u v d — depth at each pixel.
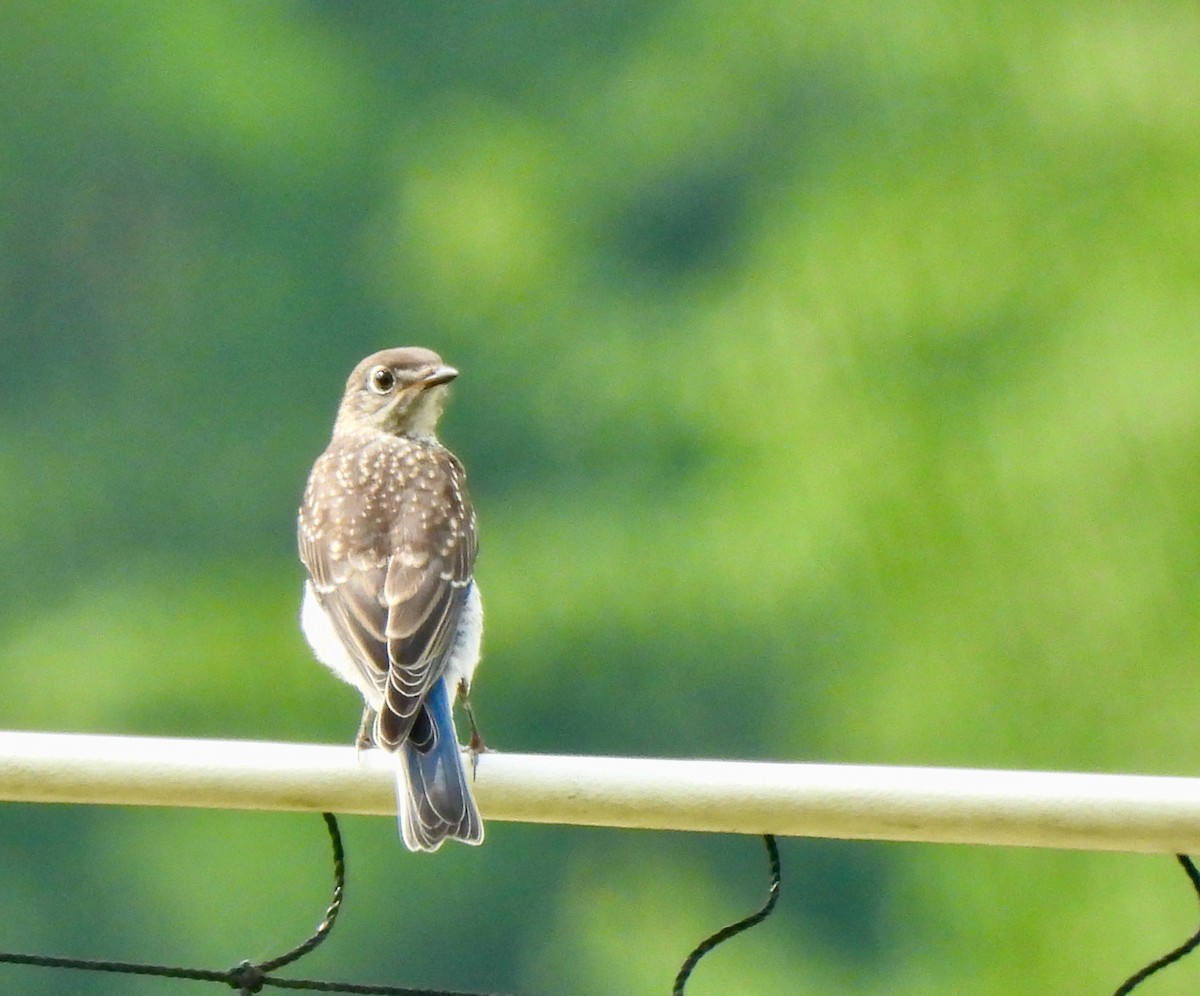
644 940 20.12
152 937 20.83
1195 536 18.48
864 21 22.62
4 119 26.09
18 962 4.44
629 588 21.20
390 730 5.46
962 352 20.27
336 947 20.45
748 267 22.62
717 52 24.02
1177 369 18.98
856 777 4.43
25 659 23.12
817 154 22.77
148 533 24.23
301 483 24.55
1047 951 17.12
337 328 25.16
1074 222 20.33
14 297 25.33
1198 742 18.14
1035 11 21.22
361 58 26.17
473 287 24.34
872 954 18.97
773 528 20.17
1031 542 18.91
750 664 20.44
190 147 25.89
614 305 23.77
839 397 20.36
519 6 25.91
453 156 25.36
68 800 4.60
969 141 21.08
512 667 21.41
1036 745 18.44
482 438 23.25
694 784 4.47
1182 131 20.19
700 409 21.83
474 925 20.41
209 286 25.48
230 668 22.95
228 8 26.23
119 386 25.31
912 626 19.20
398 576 6.53
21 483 24.55
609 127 24.67
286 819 20.78
